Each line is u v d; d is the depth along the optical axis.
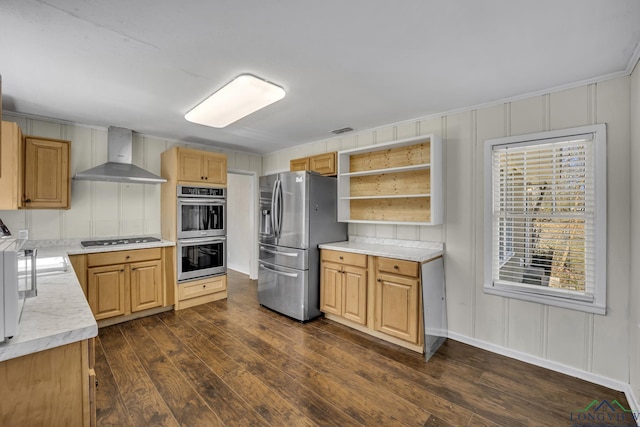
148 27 1.58
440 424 1.74
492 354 2.58
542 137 2.36
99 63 1.96
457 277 2.84
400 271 2.68
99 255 3.01
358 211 3.68
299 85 2.31
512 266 2.55
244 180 5.73
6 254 0.91
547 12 1.45
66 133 3.25
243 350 2.62
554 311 2.32
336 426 1.72
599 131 2.12
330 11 1.45
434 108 2.81
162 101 2.63
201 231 3.79
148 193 3.86
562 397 1.99
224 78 2.19
